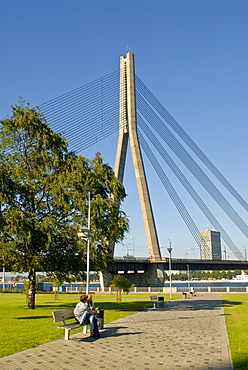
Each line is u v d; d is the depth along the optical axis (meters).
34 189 25.30
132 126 70.38
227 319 20.06
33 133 27.64
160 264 80.12
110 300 40.84
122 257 76.62
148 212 75.62
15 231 23.00
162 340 13.38
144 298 45.78
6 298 46.28
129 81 71.44
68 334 13.37
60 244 25.89
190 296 48.75
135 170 72.75
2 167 24.36
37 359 10.34
